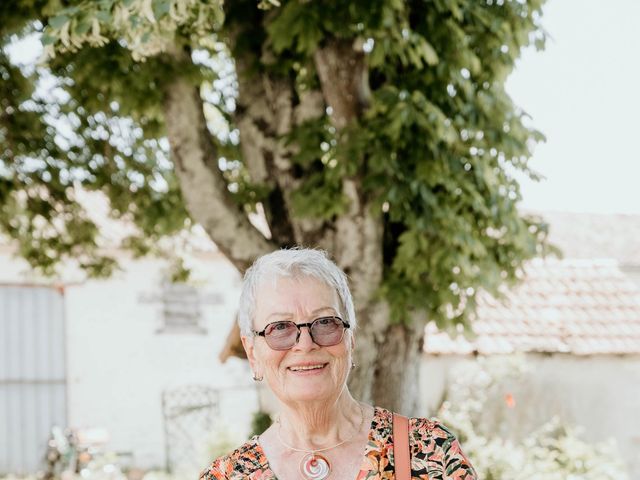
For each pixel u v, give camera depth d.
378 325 5.96
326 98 5.54
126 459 15.25
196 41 5.71
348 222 5.80
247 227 6.15
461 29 5.77
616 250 17.25
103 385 15.38
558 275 13.09
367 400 6.00
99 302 15.47
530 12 6.04
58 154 7.93
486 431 10.85
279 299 2.36
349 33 5.16
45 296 15.25
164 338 15.73
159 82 5.69
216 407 15.85
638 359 11.42
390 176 5.44
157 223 7.41
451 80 5.75
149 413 15.53
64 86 6.70
